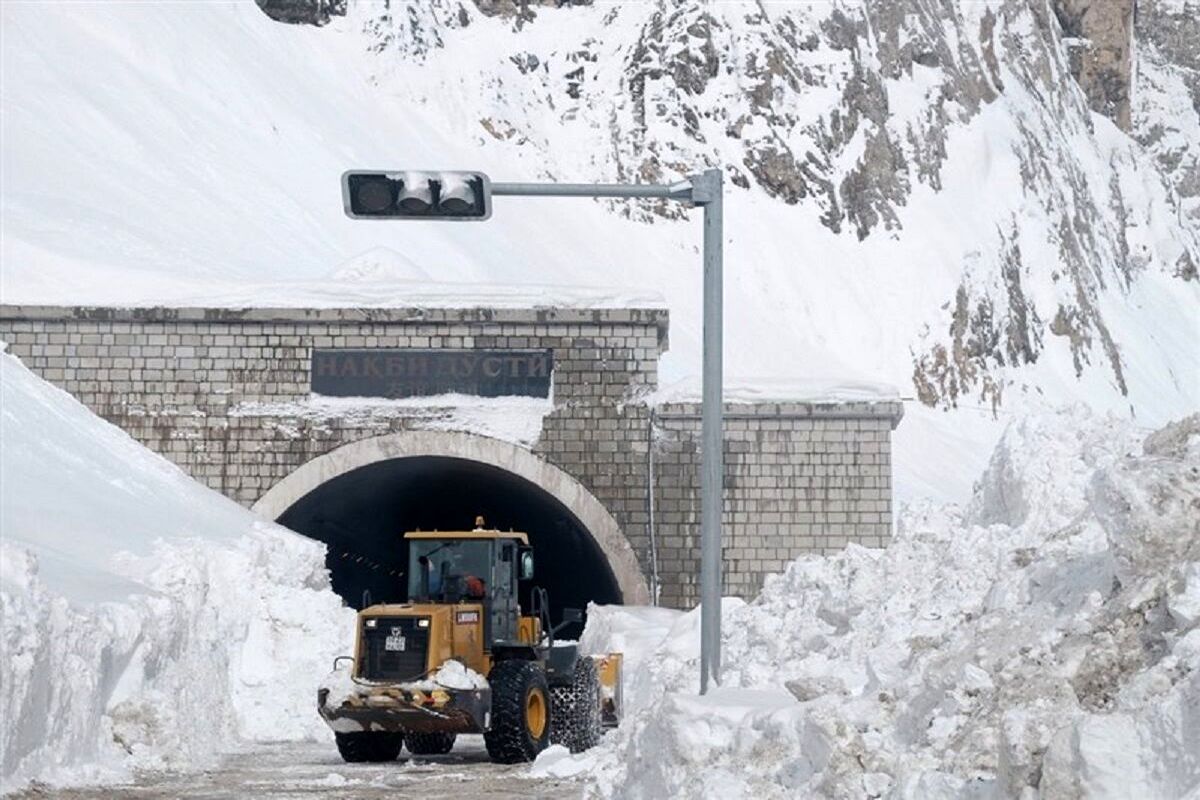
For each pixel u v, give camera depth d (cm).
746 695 4462
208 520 11712
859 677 4628
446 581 7625
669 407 14250
